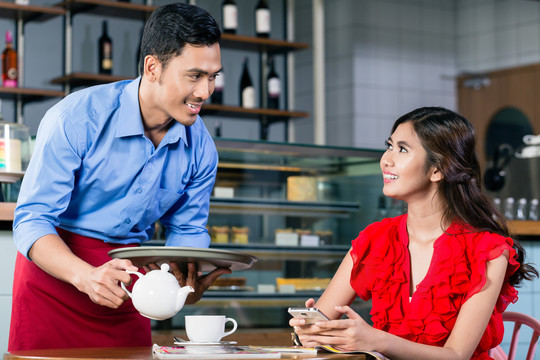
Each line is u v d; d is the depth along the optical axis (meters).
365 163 3.38
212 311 3.11
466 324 1.67
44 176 1.79
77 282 1.63
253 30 6.20
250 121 6.05
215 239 3.12
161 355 1.38
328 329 1.50
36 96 5.23
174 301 1.54
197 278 1.77
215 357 1.38
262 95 6.09
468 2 7.77
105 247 1.94
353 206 3.36
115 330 1.93
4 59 5.16
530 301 3.74
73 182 1.84
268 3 6.22
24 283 1.89
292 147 3.24
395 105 7.26
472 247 1.75
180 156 1.97
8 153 2.95
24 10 5.12
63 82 5.35
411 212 1.82
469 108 7.73
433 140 1.77
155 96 1.80
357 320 1.50
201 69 1.69
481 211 1.80
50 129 1.82
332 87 7.19
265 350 1.49
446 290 1.72
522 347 3.68
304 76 7.01
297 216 3.28
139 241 2.03
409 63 7.40
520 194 7.24
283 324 3.23
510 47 7.54
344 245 3.36
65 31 5.46
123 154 1.88
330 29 7.21
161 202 1.97
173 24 1.69
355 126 6.98
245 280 3.18
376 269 1.82
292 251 3.25
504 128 7.55
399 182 1.79
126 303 1.94
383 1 7.25
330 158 3.32
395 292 1.79
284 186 3.26
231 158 3.15
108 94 1.90
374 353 1.46
